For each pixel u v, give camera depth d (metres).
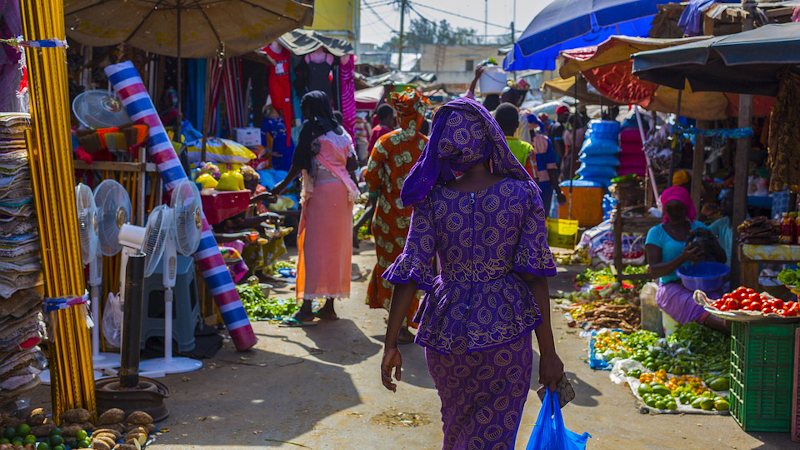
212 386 5.09
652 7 9.14
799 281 4.73
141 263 4.39
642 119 13.12
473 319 2.68
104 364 5.31
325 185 6.75
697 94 8.75
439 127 2.74
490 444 2.76
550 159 9.60
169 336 5.44
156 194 5.83
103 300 5.77
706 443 4.27
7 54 4.59
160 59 9.70
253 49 7.60
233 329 5.89
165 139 5.73
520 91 12.21
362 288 8.73
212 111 10.80
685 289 6.03
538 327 2.76
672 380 5.20
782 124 5.64
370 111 21.05
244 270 7.45
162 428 4.28
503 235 2.70
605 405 4.90
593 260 9.71
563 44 11.44
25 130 3.92
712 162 11.06
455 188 2.76
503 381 2.73
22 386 4.16
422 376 5.47
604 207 11.94
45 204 3.99
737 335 4.62
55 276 4.05
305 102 6.75
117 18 7.11
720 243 6.83
